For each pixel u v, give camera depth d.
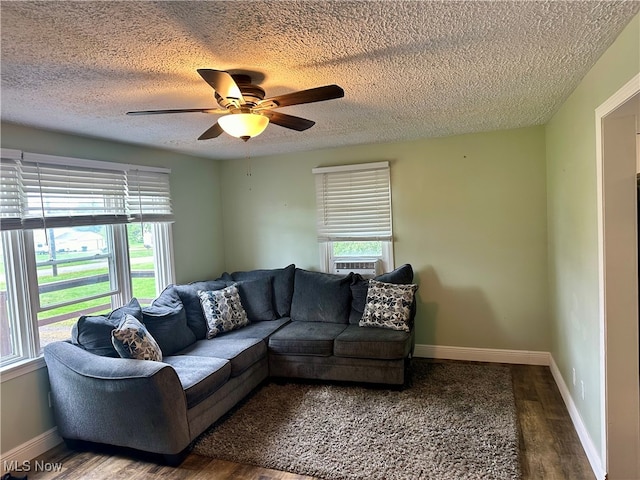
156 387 2.49
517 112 3.24
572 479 2.30
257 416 3.15
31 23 1.48
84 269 3.36
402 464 2.46
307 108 2.89
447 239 4.24
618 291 2.09
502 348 4.14
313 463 2.52
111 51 1.76
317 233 4.74
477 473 2.35
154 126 3.12
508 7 1.51
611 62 1.90
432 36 1.74
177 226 4.37
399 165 4.36
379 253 4.54
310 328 3.96
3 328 2.78
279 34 1.67
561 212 3.21
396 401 3.30
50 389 2.91
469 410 3.09
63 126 2.96
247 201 5.04
